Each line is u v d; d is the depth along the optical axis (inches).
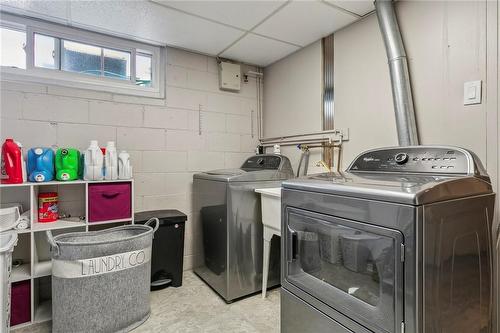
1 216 70.4
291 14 83.2
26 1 76.7
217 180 92.5
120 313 70.9
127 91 101.5
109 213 85.5
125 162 89.0
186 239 113.4
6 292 56.2
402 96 70.0
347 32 90.4
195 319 78.4
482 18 60.0
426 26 69.1
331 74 96.3
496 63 58.1
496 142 58.0
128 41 101.9
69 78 92.6
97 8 80.4
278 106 121.1
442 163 53.7
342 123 92.2
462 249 44.6
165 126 108.6
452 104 64.6
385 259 41.6
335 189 48.6
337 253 49.8
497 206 57.2
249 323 76.5
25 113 85.4
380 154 65.0
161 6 79.3
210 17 85.1
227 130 122.4
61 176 80.1
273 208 83.1
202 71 116.0
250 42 103.2
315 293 53.3
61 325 67.1
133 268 73.5
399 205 39.4
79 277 66.5
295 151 111.8
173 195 110.4
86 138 94.5
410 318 38.4
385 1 72.2
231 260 87.7
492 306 52.7
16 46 86.7
